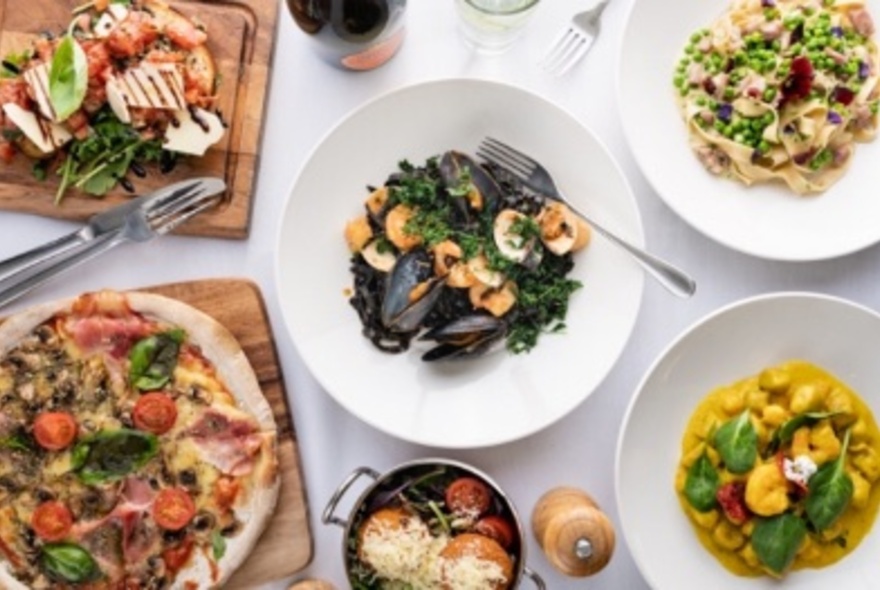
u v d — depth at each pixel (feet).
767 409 3.44
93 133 3.40
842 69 3.49
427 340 3.47
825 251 3.43
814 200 3.51
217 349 3.41
